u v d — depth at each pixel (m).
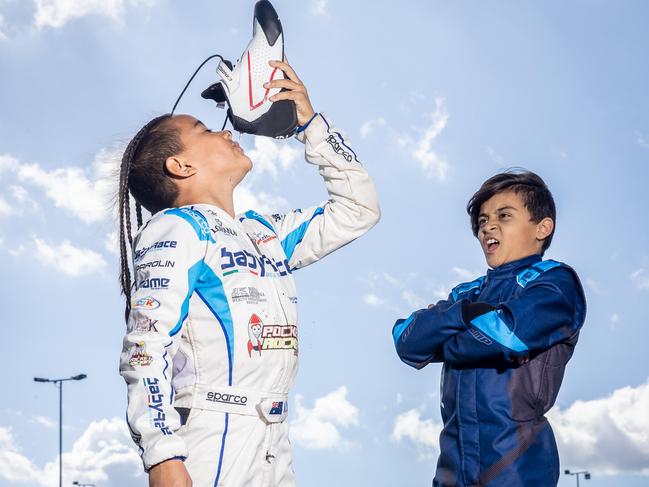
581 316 4.01
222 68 3.97
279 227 4.08
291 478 3.57
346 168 4.07
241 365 3.43
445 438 3.99
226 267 3.49
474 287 4.24
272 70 3.93
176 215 3.53
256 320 3.48
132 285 3.57
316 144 4.07
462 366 3.98
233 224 3.68
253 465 3.41
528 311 3.86
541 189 4.22
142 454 3.23
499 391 3.88
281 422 3.54
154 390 3.26
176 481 3.17
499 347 3.83
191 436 3.39
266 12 3.96
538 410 3.90
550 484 3.87
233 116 3.98
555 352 3.96
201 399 3.40
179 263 3.40
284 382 3.55
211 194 3.78
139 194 3.85
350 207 4.09
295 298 3.69
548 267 4.04
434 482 4.02
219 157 3.79
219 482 3.36
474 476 3.87
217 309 3.44
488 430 3.87
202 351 3.43
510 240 4.16
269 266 3.63
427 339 3.99
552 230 4.23
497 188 4.22
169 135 3.79
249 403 3.43
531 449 3.85
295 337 3.62
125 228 3.93
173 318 3.35
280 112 3.96
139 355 3.29
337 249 4.14
